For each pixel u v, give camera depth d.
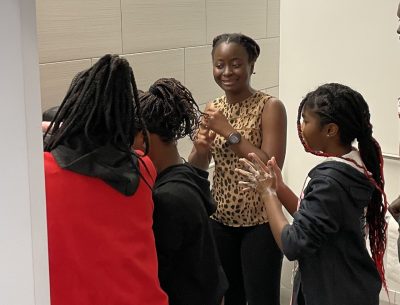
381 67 2.91
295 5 3.16
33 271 0.85
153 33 2.50
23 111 0.79
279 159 2.14
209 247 1.56
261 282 2.26
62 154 1.20
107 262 1.20
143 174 1.31
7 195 0.82
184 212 1.47
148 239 1.30
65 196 1.17
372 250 1.86
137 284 1.25
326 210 1.59
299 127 1.77
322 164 1.67
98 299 1.18
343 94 1.69
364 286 1.69
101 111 1.25
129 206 1.25
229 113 2.26
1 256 0.83
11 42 0.78
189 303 1.53
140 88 2.46
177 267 1.52
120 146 1.27
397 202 2.08
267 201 1.77
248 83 2.23
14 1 0.76
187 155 2.74
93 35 2.21
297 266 1.88
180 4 2.64
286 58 3.26
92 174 1.20
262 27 3.24
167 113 1.53
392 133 2.92
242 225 2.24
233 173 2.21
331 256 1.66
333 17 3.03
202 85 2.86
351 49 3.00
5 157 0.81
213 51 2.24
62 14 2.06
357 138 1.72
